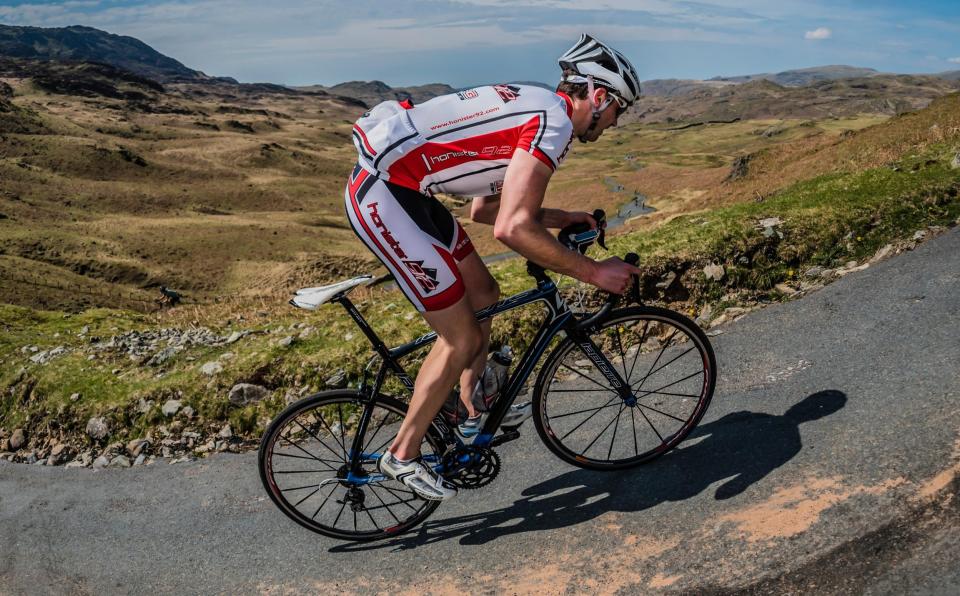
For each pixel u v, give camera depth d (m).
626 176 141.88
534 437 3.87
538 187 2.47
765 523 2.68
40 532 3.79
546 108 2.49
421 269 2.61
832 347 4.01
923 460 2.73
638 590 2.55
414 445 2.92
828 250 5.47
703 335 3.19
